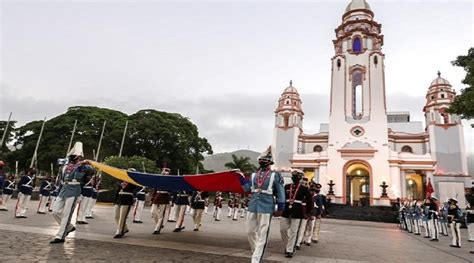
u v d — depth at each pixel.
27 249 6.66
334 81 43.75
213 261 6.88
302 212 8.55
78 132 44.41
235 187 9.82
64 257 6.20
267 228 6.62
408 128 55.00
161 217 11.01
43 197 16.19
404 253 10.44
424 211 17.48
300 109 52.75
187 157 45.31
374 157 39.44
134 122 44.69
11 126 52.41
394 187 38.03
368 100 41.94
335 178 40.09
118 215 9.80
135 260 6.40
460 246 13.06
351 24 45.88
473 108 16.98
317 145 50.31
